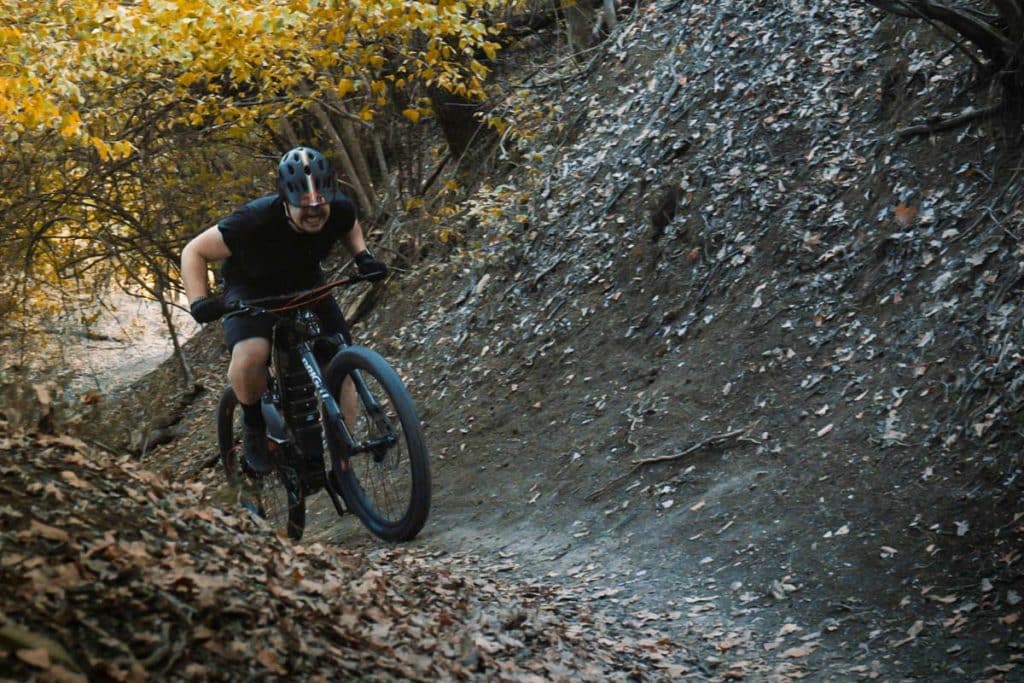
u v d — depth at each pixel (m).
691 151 9.32
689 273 8.34
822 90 8.61
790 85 8.91
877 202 7.38
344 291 13.66
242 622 2.64
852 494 5.55
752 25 9.95
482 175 12.36
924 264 6.66
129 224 12.62
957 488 5.21
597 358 8.50
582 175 10.50
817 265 7.39
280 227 5.18
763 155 8.58
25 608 2.19
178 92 11.33
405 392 5.19
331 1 8.49
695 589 5.30
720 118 9.33
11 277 11.93
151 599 2.48
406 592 4.09
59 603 2.26
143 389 15.88
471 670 3.28
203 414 14.00
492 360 9.56
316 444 5.58
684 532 5.93
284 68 10.35
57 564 2.48
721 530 5.79
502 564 6.32
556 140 11.58
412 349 10.93
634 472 6.87
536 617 4.41
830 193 7.81
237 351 5.34
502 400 8.97
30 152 11.51
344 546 7.36
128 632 2.31
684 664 4.41
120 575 2.54
